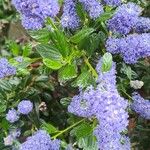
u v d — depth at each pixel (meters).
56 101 0.47
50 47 0.35
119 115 0.30
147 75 0.47
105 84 0.31
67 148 0.37
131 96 0.42
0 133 0.42
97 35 0.36
